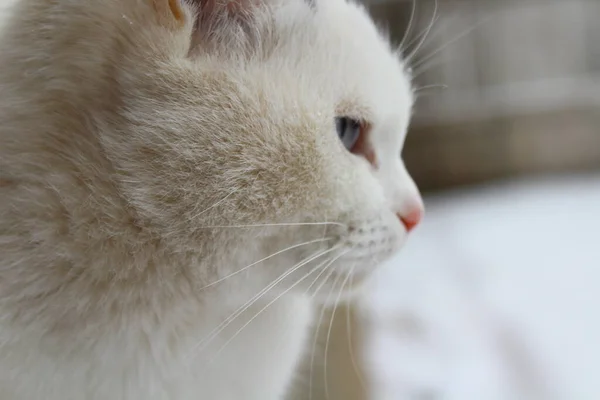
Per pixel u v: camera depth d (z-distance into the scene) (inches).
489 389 21.1
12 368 12.6
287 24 13.0
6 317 12.4
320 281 13.4
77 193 12.3
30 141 12.3
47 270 12.3
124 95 12.3
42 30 12.4
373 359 21.4
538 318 25.3
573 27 39.4
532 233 33.0
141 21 12.2
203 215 12.4
